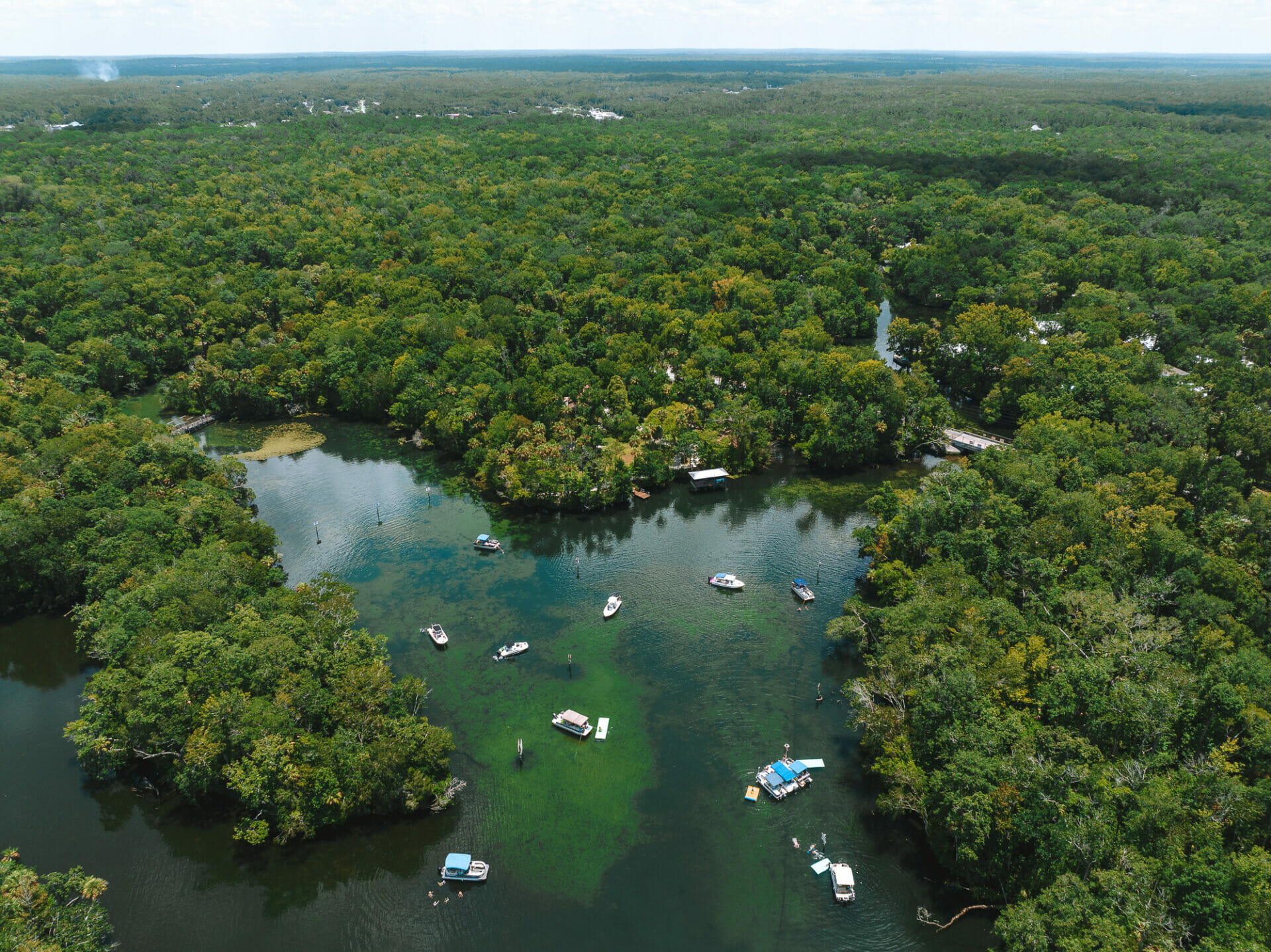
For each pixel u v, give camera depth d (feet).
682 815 347.77
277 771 320.70
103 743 338.95
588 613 478.18
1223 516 467.11
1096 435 560.20
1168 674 328.70
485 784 361.92
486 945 296.10
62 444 567.59
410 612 476.95
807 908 308.19
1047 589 405.59
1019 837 285.64
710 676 428.15
